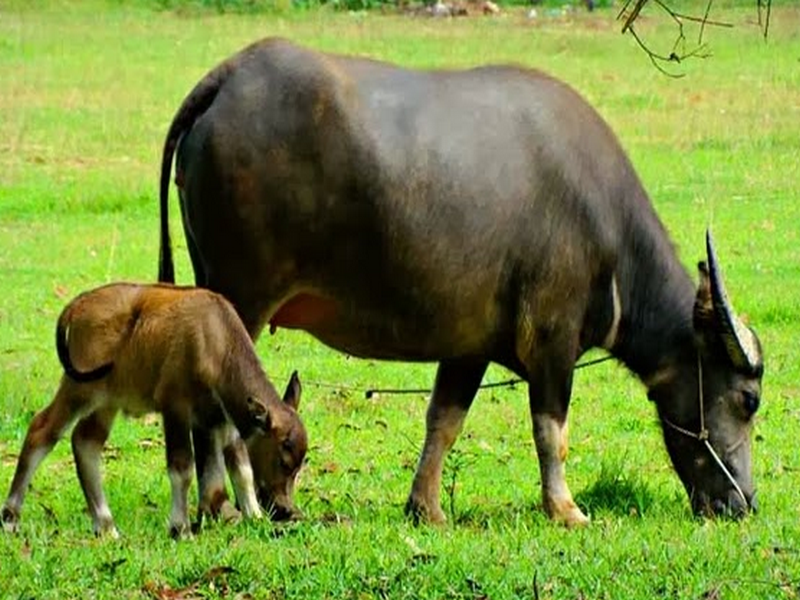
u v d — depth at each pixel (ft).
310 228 72.28
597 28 290.76
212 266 73.67
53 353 114.73
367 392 90.12
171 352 68.18
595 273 75.51
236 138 71.92
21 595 60.13
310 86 72.18
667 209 165.68
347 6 323.98
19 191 175.32
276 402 69.92
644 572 62.64
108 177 182.29
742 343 74.90
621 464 86.43
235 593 60.54
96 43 276.00
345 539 67.67
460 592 60.39
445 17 313.94
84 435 70.44
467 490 82.84
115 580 62.18
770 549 66.59
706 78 240.32
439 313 73.77
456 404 77.61
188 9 316.81
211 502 70.23
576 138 75.20
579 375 109.91
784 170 184.44
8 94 229.45
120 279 140.15
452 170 72.79
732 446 76.13
